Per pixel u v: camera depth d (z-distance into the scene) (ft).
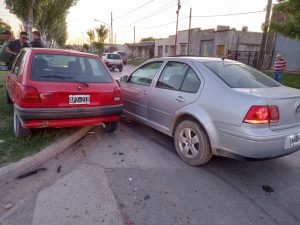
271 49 77.46
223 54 100.42
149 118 16.72
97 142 15.96
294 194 11.05
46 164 12.73
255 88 12.34
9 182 10.96
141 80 17.98
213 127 11.97
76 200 9.91
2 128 16.10
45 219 8.80
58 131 15.92
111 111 15.42
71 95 13.82
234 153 11.41
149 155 14.37
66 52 15.37
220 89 12.09
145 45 209.26
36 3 68.44
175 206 9.84
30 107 12.87
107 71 16.48
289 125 11.57
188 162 13.39
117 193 10.52
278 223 9.14
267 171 13.07
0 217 8.82
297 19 41.06
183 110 13.42
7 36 26.32
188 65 14.26
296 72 68.23
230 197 10.61
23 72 13.60
